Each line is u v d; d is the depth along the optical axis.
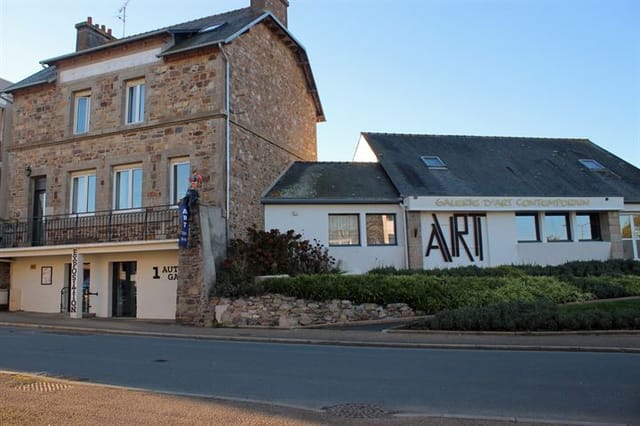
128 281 17.20
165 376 7.61
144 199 16.78
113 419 5.19
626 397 6.23
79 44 19.52
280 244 16.09
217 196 15.71
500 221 19.23
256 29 18.64
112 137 17.58
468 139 24.86
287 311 13.95
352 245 18.34
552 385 6.93
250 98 17.86
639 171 23.05
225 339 12.05
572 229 20.05
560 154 24.11
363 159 24.14
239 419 5.23
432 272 17.16
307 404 6.02
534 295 14.91
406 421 5.24
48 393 6.29
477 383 7.11
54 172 18.45
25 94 19.47
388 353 9.91
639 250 20.59
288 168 20.80
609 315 11.83
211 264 14.84
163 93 16.98
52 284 18.38
